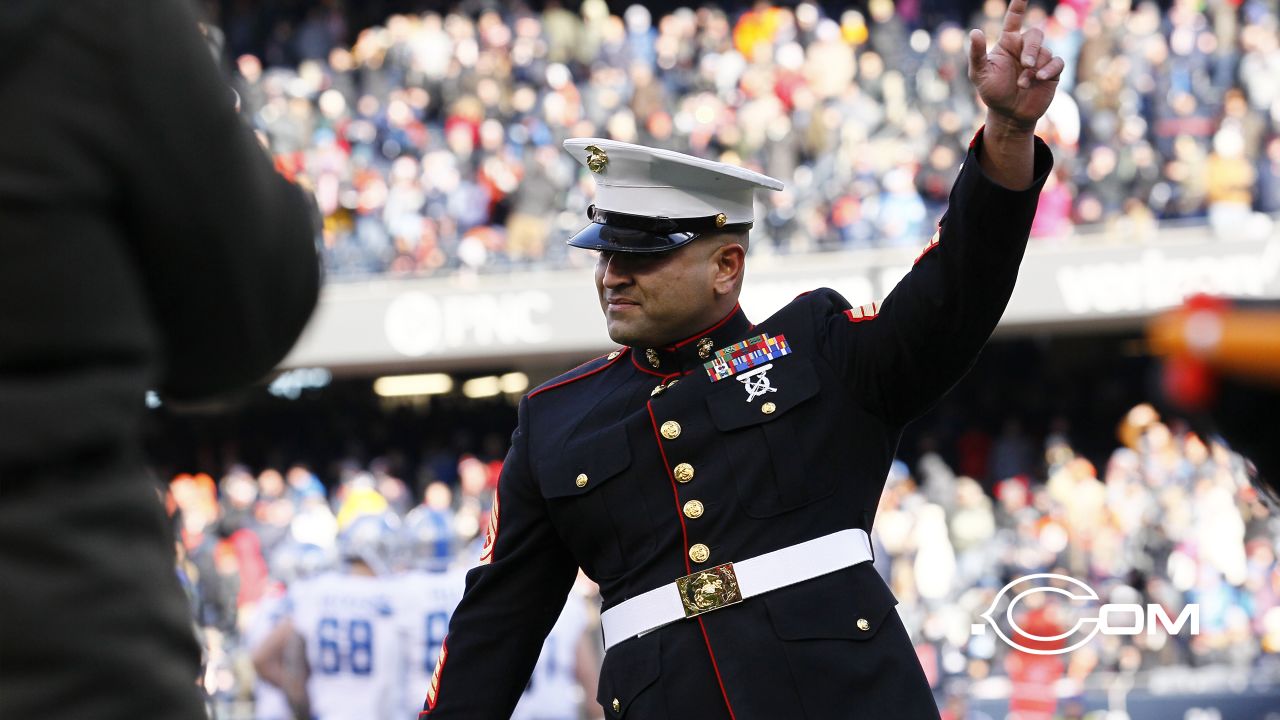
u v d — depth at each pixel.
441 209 49.31
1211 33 48.81
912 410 8.96
